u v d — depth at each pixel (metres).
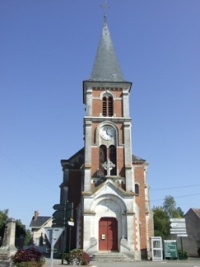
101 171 32.19
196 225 47.69
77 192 35.44
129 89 36.12
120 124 34.00
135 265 22.72
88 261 22.53
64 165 36.47
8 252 22.66
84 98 37.25
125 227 29.47
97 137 33.25
